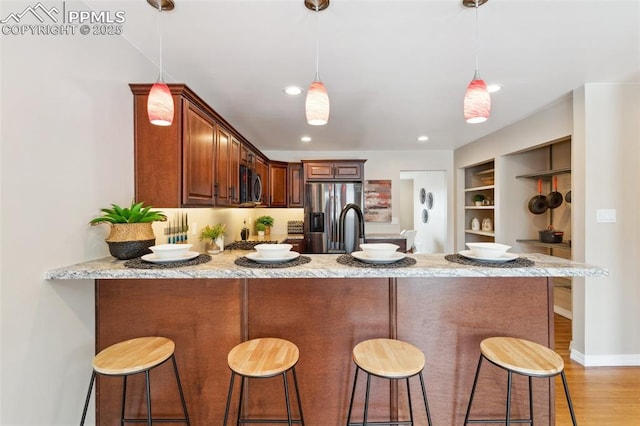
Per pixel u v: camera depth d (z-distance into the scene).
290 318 1.67
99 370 1.24
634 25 1.74
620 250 2.62
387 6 1.56
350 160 4.74
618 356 2.62
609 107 2.60
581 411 2.02
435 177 6.61
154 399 1.67
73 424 1.52
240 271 1.41
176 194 1.95
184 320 1.66
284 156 5.50
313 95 1.47
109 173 1.75
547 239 3.64
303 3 1.54
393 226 5.57
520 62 2.20
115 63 1.79
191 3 1.53
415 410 1.67
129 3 1.52
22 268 1.25
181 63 2.18
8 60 1.19
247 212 5.01
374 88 2.65
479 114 1.44
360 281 1.67
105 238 1.75
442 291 1.67
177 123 1.95
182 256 1.62
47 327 1.37
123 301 1.66
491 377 1.68
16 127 1.22
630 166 2.61
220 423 1.66
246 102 2.97
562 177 3.86
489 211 5.14
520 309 1.67
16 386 1.23
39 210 1.32
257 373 1.22
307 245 4.64
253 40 1.88
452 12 1.62
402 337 1.67
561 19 1.68
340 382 1.67
